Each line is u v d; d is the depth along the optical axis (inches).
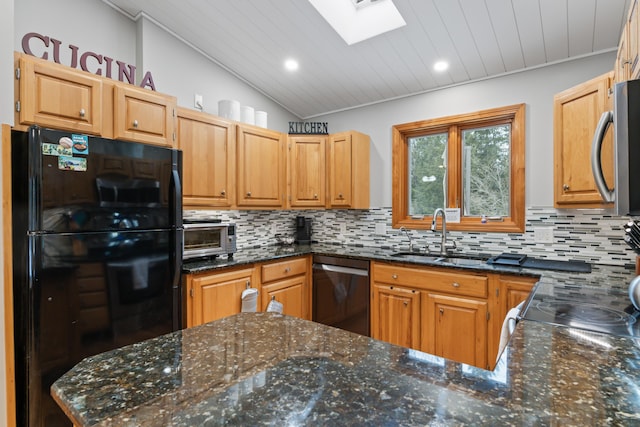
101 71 79.9
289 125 141.9
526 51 90.0
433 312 91.4
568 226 90.7
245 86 123.3
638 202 36.2
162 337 33.6
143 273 71.6
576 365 28.0
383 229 126.3
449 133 113.3
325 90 125.3
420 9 79.8
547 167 94.0
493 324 82.3
